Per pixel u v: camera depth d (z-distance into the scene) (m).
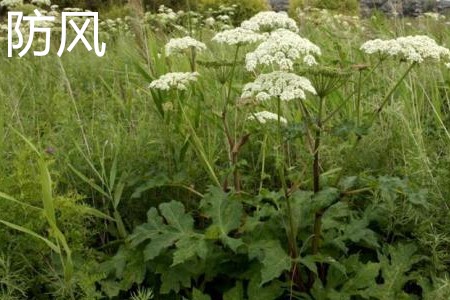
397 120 2.04
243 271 1.56
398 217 1.64
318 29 3.78
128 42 4.39
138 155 1.99
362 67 1.54
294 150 2.09
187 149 2.00
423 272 1.54
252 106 1.73
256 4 7.36
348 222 1.72
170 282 1.53
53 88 2.84
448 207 1.63
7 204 1.48
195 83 1.93
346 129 1.41
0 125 1.67
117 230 1.80
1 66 3.46
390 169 1.94
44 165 1.33
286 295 1.51
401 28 3.21
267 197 1.55
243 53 3.07
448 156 1.77
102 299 1.61
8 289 1.38
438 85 2.57
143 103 2.46
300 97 1.37
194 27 4.52
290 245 1.48
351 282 1.45
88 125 2.23
